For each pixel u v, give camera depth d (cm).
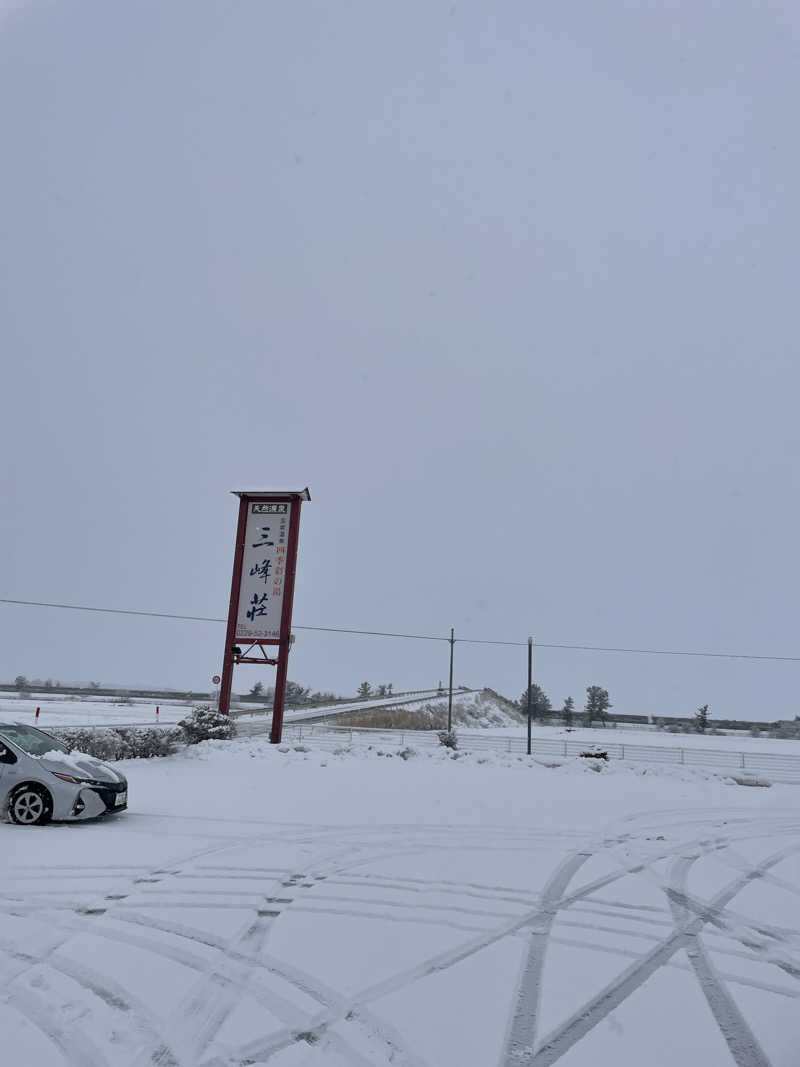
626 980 574
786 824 1362
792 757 3794
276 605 2769
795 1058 452
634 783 1967
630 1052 456
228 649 2770
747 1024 499
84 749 1934
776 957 635
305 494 2828
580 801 1588
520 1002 528
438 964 596
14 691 7912
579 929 698
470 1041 466
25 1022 474
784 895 848
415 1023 489
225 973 564
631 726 8669
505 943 653
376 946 634
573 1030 485
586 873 923
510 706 10012
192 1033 466
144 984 539
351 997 528
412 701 6781
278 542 2825
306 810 1335
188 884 807
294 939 644
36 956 586
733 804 1627
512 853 1027
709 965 611
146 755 2089
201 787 1585
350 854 985
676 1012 516
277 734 2672
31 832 1032
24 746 1131
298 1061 433
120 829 1093
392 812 1341
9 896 743
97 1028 469
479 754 2434
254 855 955
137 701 6769
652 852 1074
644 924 722
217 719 2459
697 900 816
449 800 1515
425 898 787
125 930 653
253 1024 481
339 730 4181
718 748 4844
